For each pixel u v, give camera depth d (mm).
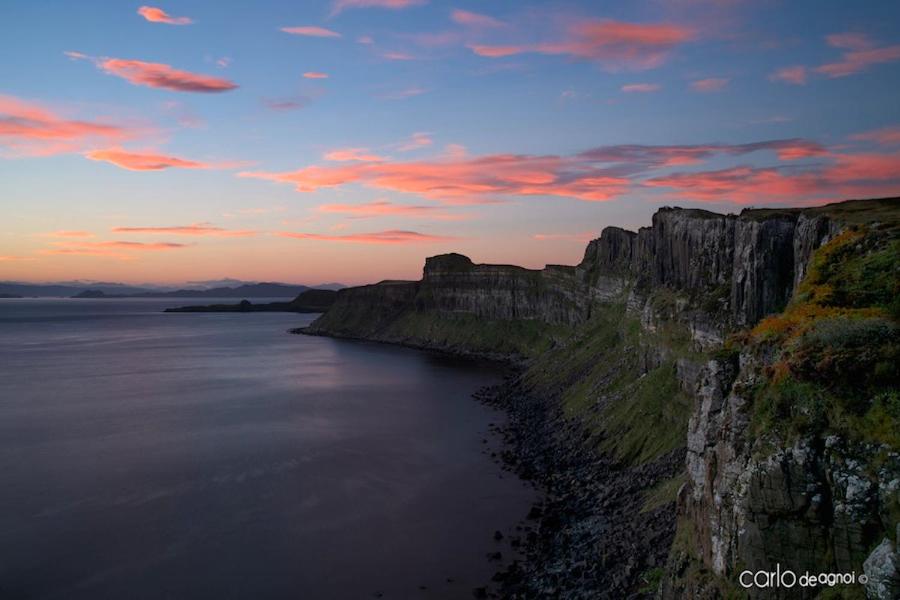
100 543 60531
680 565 35906
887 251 39875
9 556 57688
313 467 85438
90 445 96188
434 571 55094
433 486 77562
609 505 63938
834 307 36531
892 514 24703
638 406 84688
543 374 146250
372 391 148875
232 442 98562
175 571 55125
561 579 49906
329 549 59531
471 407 128500
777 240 69062
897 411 26875
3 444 96562
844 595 25219
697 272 91312
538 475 80875
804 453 28031
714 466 34625
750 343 37375
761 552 28375
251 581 53469
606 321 151000
